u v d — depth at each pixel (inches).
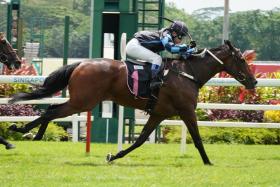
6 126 807.7
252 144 847.7
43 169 513.0
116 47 877.2
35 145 722.8
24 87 837.2
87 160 582.6
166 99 564.1
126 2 836.6
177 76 566.6
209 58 581.9
